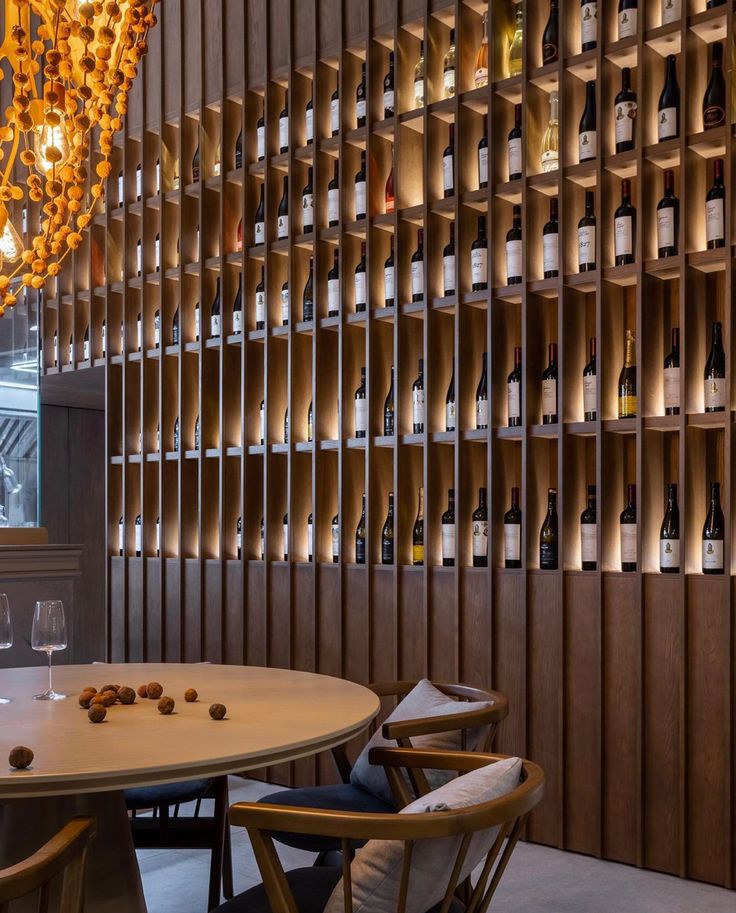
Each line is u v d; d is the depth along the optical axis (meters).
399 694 2.72
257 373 4.73
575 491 3.63
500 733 3.68
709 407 3.28
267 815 1.46
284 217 4.58
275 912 1.49
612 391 3.55
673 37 3.39
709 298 3.48
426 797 1.54
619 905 2.95
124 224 5.38
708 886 3.14
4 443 6.04
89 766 1.66
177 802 2.58
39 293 6.01
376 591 4.10
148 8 2.98
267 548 4.52
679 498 3.27
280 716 2.11
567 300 3.62
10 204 5.95
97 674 2.78
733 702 3.15
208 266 4.88
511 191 3.76
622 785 3.38
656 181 3.53
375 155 4.24
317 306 4.38
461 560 3.81
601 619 3.43
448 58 4.10
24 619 4.24
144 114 5.27
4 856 2.15
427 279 3.96
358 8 4.29
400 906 1.41
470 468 3.88
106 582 5.39
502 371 3.81
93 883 2.17
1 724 2.04
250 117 4.72
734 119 3.33
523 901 2.98
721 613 3.18
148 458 5.18
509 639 3.67
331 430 4.43
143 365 5.23
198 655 4.82
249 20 4.73
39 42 2.95
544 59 3.74
